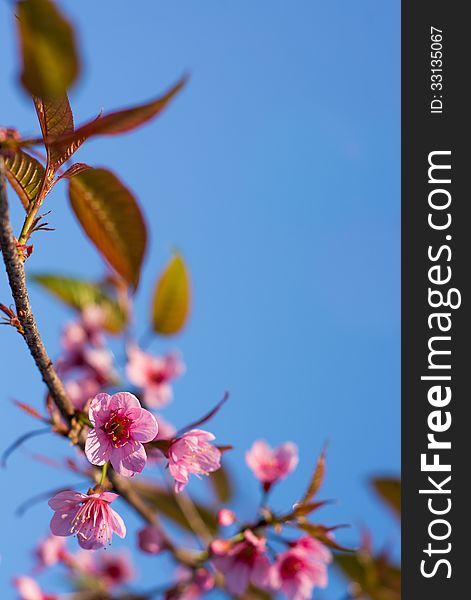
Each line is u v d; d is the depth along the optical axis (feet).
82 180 2.66
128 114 2.44
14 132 2.43
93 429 2.59
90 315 3.24
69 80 2.14
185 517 3.09
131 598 3.02
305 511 2.75
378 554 3.13
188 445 2.65
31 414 2.60
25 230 2.46
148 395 3.22
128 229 2.72
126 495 2.81
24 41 2.10
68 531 2.60
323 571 2.86
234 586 2.82
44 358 2.53
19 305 2.46
